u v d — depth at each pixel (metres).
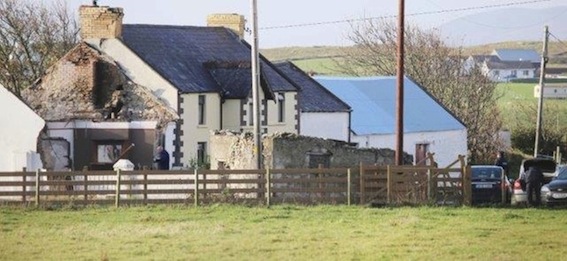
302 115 114.25
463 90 143.50
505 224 66.50
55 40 126.81
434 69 149.88
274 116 112.00
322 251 54.88
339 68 190.88
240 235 60.97
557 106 166.38
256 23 79.69
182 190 74.81
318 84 119.62
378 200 75.69
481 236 60.94
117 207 73.94
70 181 74.19
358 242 58.22
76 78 105.50
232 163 87.06
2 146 95.38
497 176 82.75
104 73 105.69
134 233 61.62
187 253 54.31
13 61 124.62
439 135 119.88
